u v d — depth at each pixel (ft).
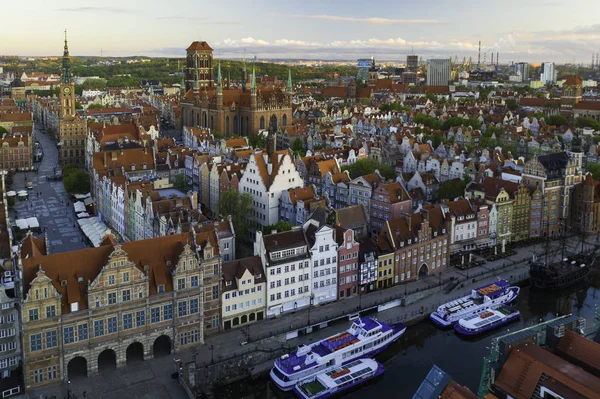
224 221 588.09
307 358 455.63
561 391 309.63
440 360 495.41
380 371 466.29
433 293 594.65
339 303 558.97
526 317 570.46
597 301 613.11
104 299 424.87
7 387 410.11
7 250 532.73
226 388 452.76
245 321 514.68
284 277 527.40
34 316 402.93
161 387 419.74
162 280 449.06
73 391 411.34
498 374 344.49
